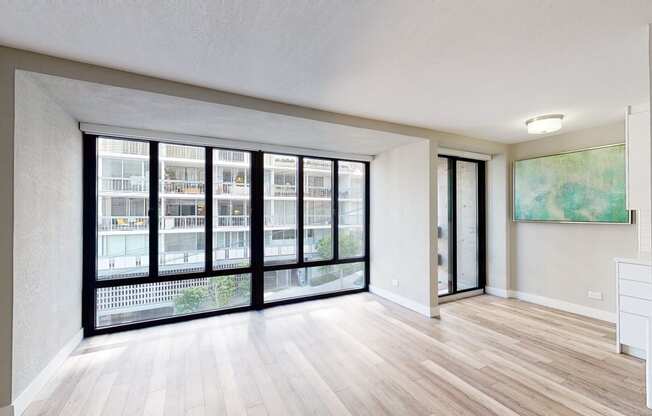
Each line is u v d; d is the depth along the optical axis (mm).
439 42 1793
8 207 1821
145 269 3367
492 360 2584
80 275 2988
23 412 1913
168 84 2307
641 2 1428
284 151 4035
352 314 3750
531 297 4270
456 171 4496
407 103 2828
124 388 2178
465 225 4625
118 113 2707
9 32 1688
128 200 3301
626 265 2693
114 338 3025
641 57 1975
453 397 2070
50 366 2297
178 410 1942
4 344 1800
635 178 2656
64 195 2580
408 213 4031
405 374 2365
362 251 4820
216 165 3764
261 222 3986
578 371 2402
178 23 1612
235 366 2488
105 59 2002
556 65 2082
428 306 3680
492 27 1643
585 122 3410
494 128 3682
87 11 1505
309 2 1437
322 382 2260
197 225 3658
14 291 1843
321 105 2871
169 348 2811
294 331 3215
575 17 1549
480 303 4223
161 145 3477
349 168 4750
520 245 4414
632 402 2010
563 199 3854
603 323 3445
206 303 3707
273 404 2004
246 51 1907
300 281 4332
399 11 1503
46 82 2057
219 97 2504
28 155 2002
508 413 1899
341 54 1941
